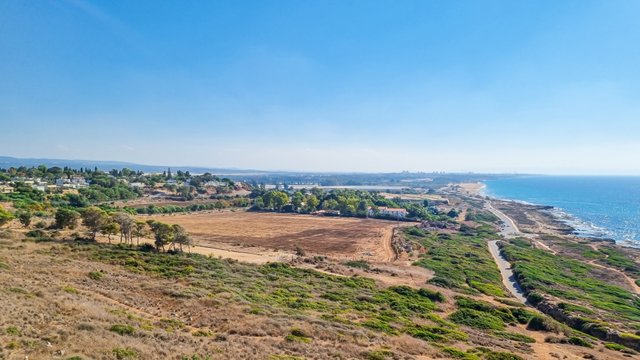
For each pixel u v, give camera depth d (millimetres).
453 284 74750
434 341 39031
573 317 57812
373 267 84750
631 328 54719
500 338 45844
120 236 80062
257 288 52562
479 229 161125
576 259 113812
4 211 79562
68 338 22078
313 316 40594
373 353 30266
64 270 43781
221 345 26969
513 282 86375
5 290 29703
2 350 18734
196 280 50469
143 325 28734
